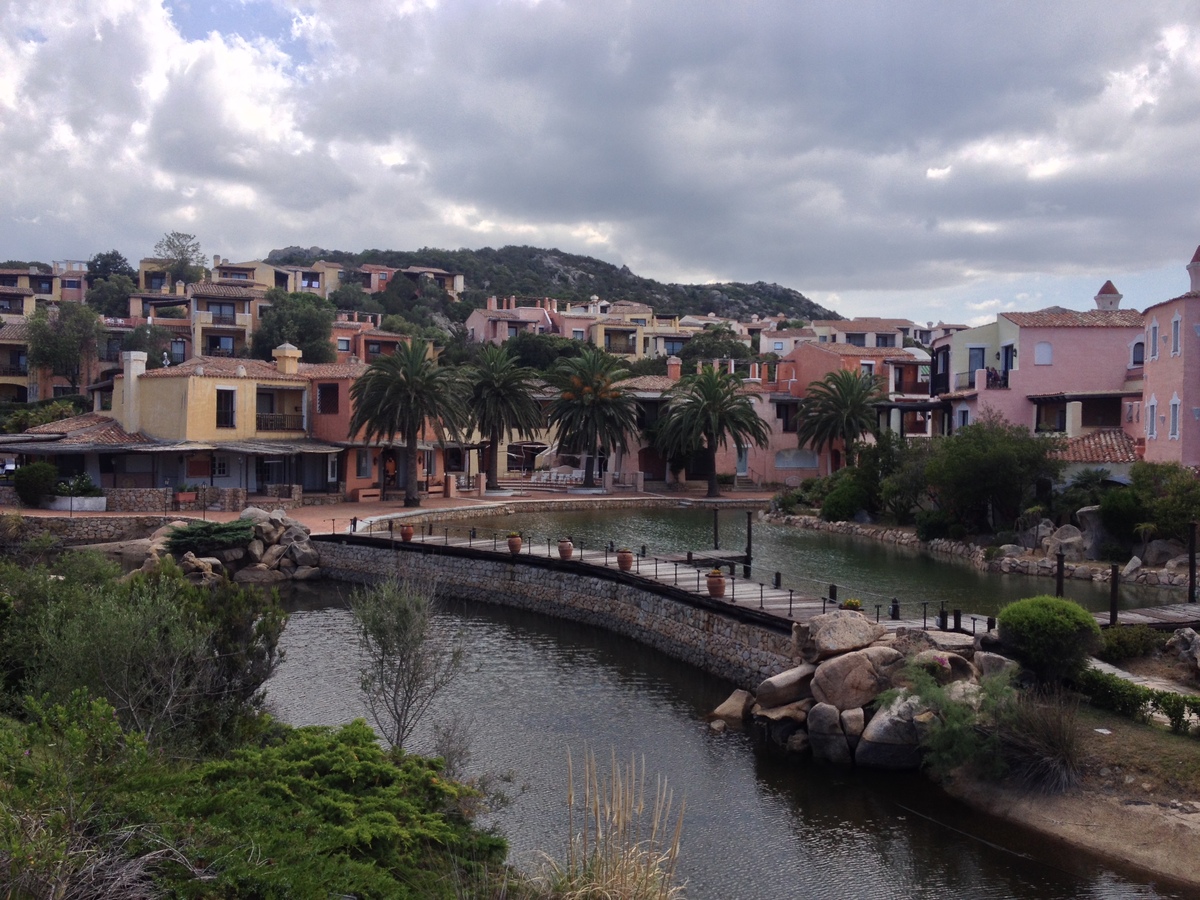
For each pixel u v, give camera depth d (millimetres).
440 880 12445
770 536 56281
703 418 75438
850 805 20156
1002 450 47750
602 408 77562
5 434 68188
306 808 12875
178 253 147875
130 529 51031
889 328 137875
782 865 17594
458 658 22969
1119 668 24969
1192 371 44562
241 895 10023
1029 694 21531
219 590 21500
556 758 22672
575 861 13258
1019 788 19766
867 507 61000
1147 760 19281
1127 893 16344
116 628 17062
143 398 61719
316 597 42688
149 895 9422
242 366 65188
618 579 36250
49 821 9477
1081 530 45156
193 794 12250
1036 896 16422
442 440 65250
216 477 62062
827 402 75312
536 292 199125
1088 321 62438
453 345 119125
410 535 46656
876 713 22484
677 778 21547
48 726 12000
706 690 28359
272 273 138250
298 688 27812
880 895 16531
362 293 144375
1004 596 35969
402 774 15164
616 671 30484
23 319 103750
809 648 24484
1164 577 38812
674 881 16938
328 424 67812
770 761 22562
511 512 68062
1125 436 51094
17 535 49688
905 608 32750
